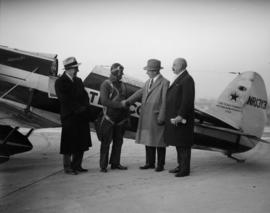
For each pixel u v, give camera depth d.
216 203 3.72
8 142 5.23
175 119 4.91
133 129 5.89
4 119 5.32
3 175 5.04
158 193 4.11
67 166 5.13
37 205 3.64
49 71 5.73
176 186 4.44
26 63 5.82
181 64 5.06
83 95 5.10
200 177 4.99
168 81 5.35
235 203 3.72
